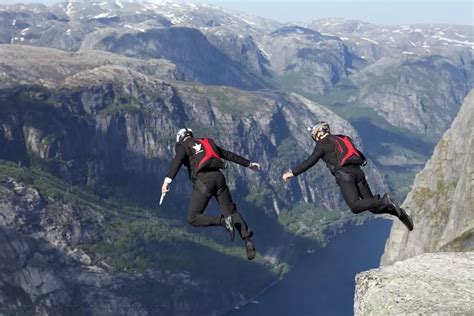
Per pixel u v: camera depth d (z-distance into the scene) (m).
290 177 13.06
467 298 10.99
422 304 10.95
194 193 12.52
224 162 12.62
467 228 31.19
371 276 12.77
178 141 12.80
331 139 13.07
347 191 12.80
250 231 12.04
